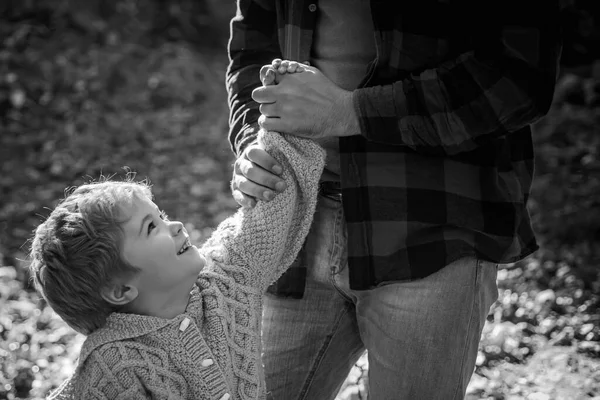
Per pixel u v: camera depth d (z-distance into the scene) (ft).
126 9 38.19
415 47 6.81
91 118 28.84
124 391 6.50
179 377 6.66
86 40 34.76
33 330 15.26
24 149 25.91
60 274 6.55
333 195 7.63
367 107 6.66
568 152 26.30
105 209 6.56
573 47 31.22
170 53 35.76
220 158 27.17
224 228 7.55
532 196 23.12
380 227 6.97
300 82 6.82
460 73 6.50
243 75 8.21
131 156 26.48
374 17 6.81
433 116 6.57
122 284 6.66
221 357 6.84
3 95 28.96
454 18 6.75
